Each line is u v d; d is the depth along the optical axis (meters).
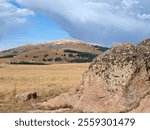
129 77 23.03
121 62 23.64
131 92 22.59
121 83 23.09
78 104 23.94
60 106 24.72
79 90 25.19
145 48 24.16
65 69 110.25
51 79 53.03
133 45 24.33
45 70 99.94
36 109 24.12
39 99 27.72
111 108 22.66
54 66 131.50
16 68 115.88
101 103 23.23
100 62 24.50
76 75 66.00
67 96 25.27
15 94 30.33
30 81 49.44
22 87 38.12
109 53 24.47
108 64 24.03
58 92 31.66
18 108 24.06
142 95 22.41
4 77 59.22
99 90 23.70
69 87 36.75
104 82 23.73
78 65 135.25
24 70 98.94
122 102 22.47
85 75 25.14
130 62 23.39
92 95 23.81
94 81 24.25
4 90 34.22
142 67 23.28
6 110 23.31
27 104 25.77
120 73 23.38
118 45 24.61
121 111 22.22
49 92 31.84
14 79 54.59
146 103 22.00
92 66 24.88
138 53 23.77
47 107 24.66
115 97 22.89
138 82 22.88
